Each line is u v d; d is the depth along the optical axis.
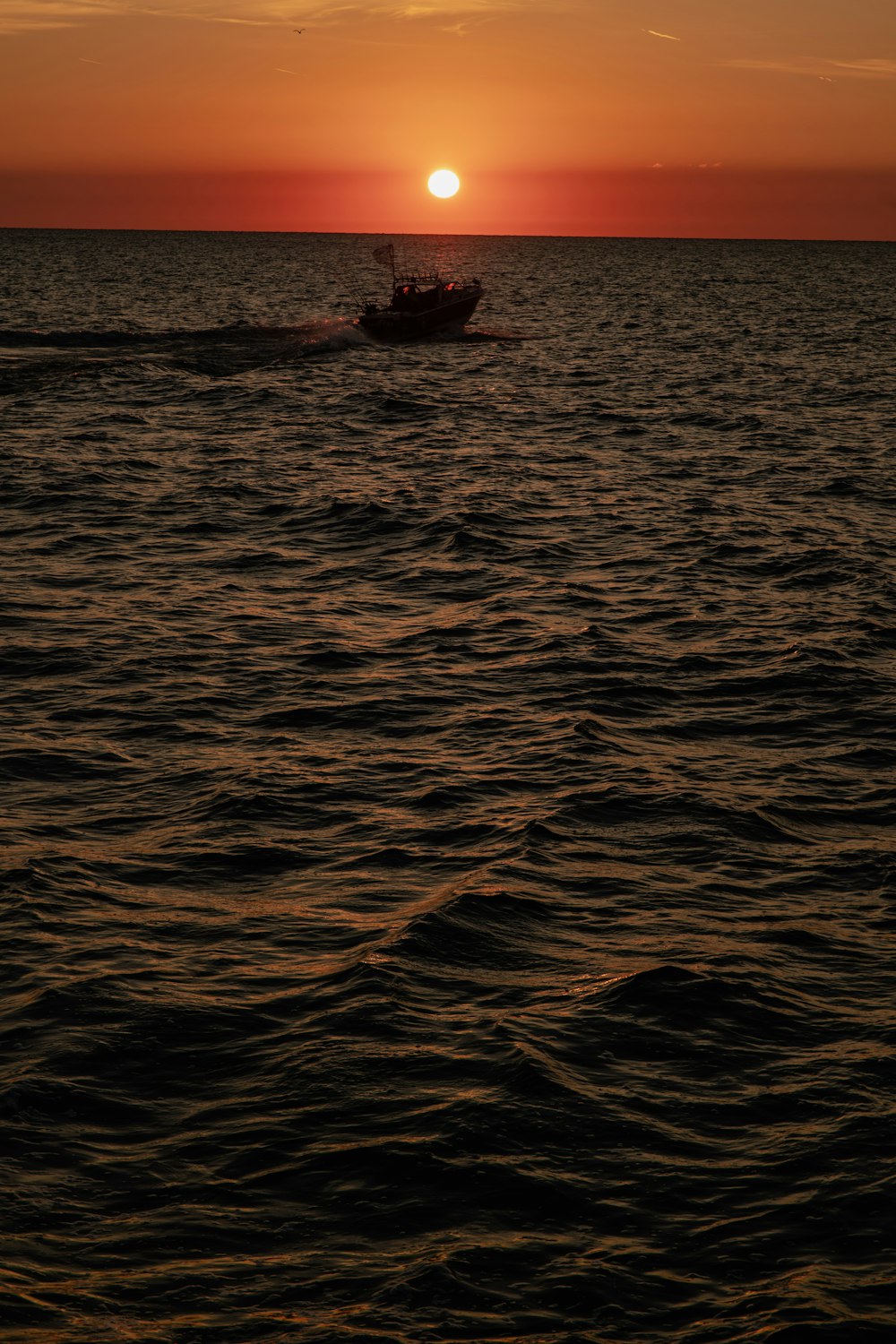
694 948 10.44
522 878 11.53
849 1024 9.42
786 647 18.34
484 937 10.49
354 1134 8.09
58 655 17.70
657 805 13.20
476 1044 9.03
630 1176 7.77
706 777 13.99
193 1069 8.76
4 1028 9.16
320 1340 6.52
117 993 9.62
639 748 14.77
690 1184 7.71
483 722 15.49
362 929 10.64
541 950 10.38
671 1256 7.15
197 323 72.69
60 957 10.15
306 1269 7.01
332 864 11.87
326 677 16.98
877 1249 7.20
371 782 13.71
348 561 22.97
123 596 20.59
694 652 18.16
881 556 23.67
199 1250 7.12
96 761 14.23
